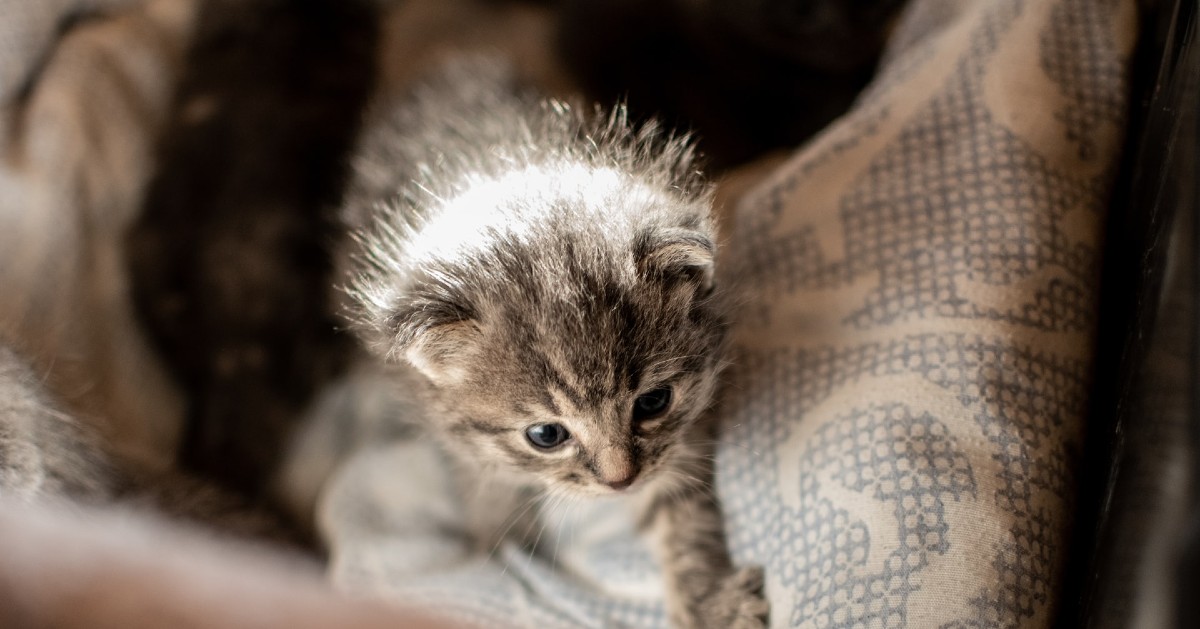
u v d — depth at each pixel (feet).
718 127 1.56
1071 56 1.22
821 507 1.17
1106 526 1.04
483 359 1.19
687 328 1.20
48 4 1.56
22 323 1.38
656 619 1.26
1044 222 1.18
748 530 1.22
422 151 1.38
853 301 1.22
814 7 1.51
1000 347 1.16
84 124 1.53
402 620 0.98
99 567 0.97
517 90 1.47
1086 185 1.20
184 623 0.96
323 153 1.53
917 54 1.29
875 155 1.24
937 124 1.23
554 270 1.18
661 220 1.20
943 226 1.20
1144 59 1.22
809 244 1.25
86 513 1.20
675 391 1.21
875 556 1.13
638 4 1.59
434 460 1.41
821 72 1.55
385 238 1.29
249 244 1.48
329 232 1.48
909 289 1.20
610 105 1.54
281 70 1.57
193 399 1.46
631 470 1.19
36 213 1.48
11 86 1.54
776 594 1.18
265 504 1.42
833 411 1.19
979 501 1.12
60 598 0.96
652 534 1.28
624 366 1.17
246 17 1.60
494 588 1.28
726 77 1.58
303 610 0.96
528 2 1.81
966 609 1.10
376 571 1.32
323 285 1.48
